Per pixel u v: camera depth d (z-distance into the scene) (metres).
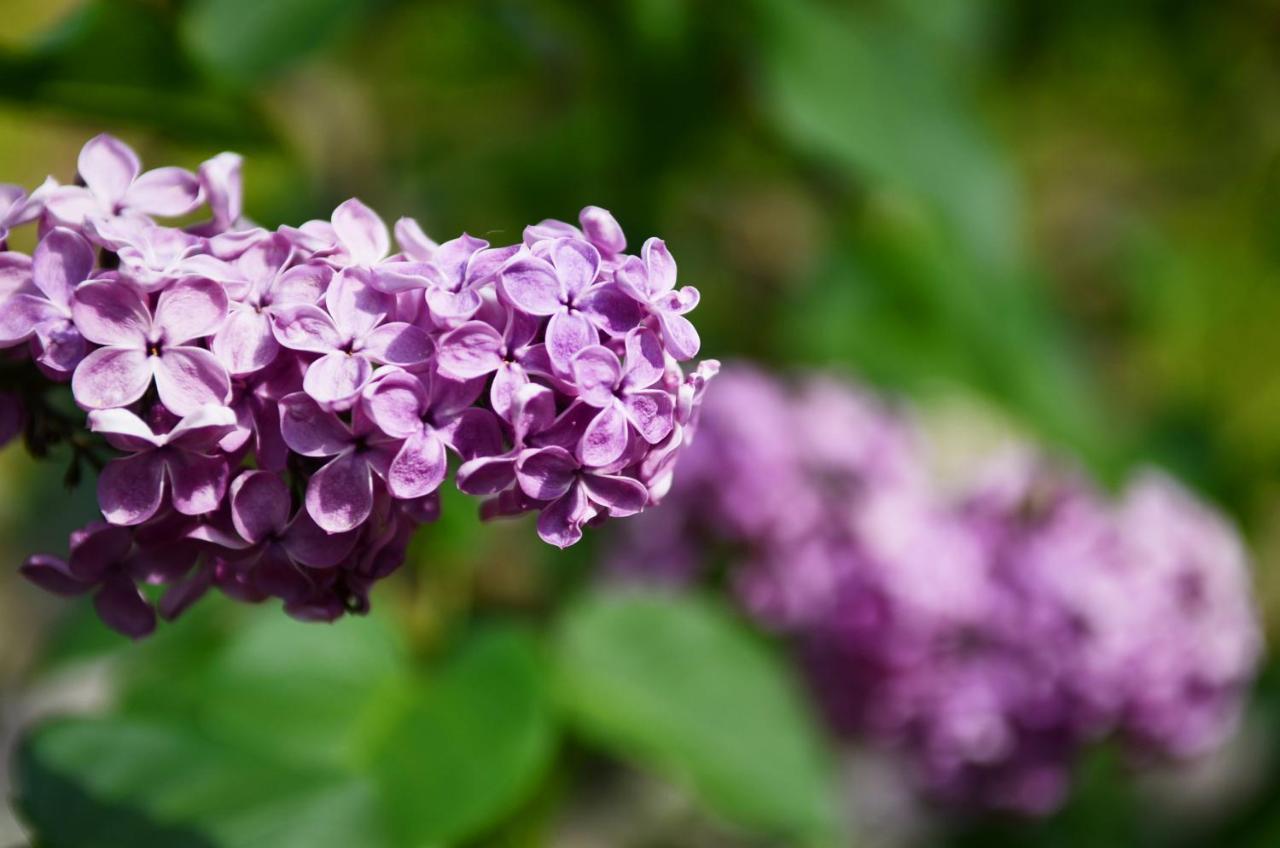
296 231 0.50
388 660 0.65
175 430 0.49
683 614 0.69
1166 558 0.78
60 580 0.51
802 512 0.78
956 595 0.76
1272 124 1.27
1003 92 1.21
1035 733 0.78
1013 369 0.86
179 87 0.64
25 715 1.04
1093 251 1.29
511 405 0.49
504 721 0.63
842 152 0.77
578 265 0.50
